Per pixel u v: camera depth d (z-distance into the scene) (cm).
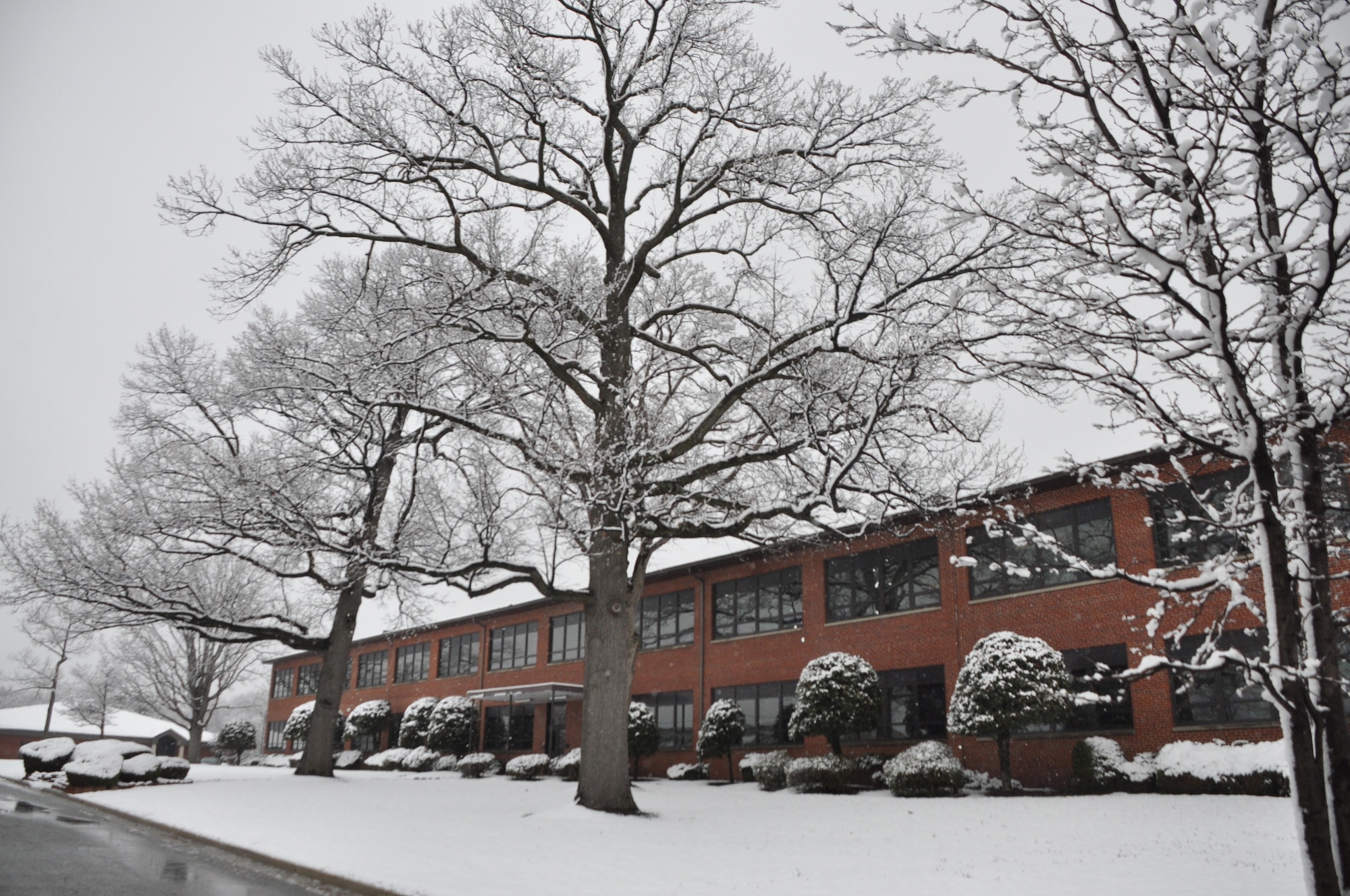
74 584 2248
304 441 2214
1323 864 469
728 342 1895
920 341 1255
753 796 2089
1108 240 500
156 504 2278
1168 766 1738
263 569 2380
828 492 1330
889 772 2039
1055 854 1122
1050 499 2127
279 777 2528
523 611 3906
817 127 1619
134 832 1448
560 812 1554
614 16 1677
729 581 3020
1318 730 480
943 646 2308
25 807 1745
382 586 2236
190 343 2453
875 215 1505
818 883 969
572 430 1509
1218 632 566
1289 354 502
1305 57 416
